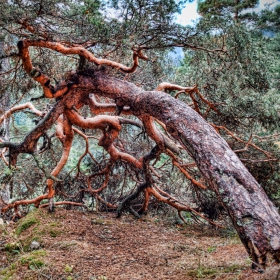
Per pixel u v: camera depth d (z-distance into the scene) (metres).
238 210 3.13
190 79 6.47
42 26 4.11
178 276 3.36
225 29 5.09
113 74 6.26
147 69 7.90
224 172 3.44
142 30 4.41
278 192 7.16
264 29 6.38
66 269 3.58
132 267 3.79
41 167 5.66
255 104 5.84
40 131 5.66
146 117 5.62
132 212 7.48
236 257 3.97
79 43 4.57
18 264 3.84
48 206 6.54
